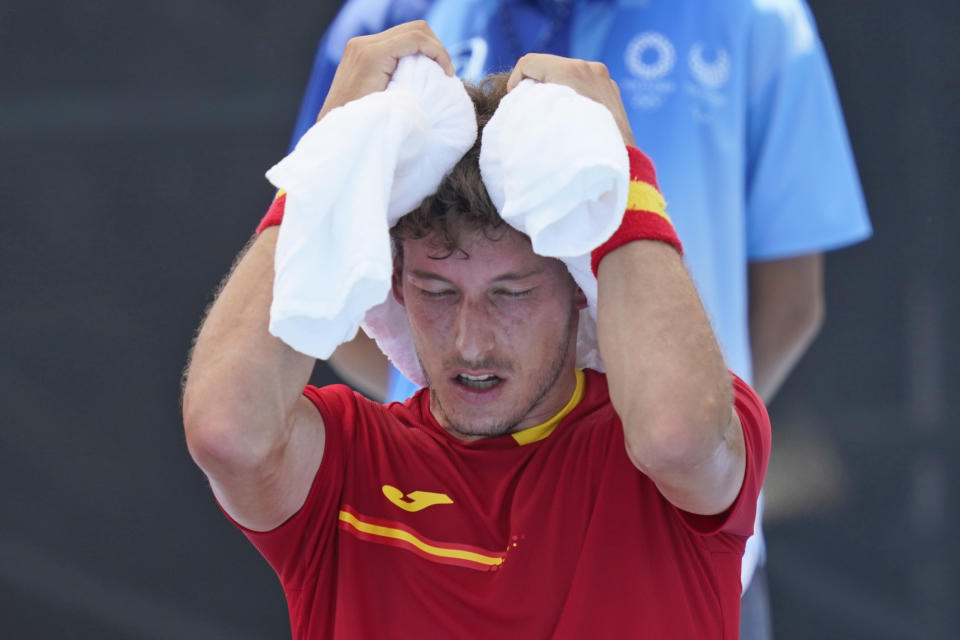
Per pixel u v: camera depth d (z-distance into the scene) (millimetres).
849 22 15555
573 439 6207
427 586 5992
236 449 5613
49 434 16281
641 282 5676
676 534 5926
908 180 15648
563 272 5984
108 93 16000
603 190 5340
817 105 9500
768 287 9945
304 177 5223
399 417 6645
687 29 8969
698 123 8938
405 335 6688
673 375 5477
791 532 15820
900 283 15719
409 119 5457
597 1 8969
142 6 15836
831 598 15680
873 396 15812
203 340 5852
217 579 16141
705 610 5898
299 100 16031
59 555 16125
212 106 16031
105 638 16016
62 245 16203
